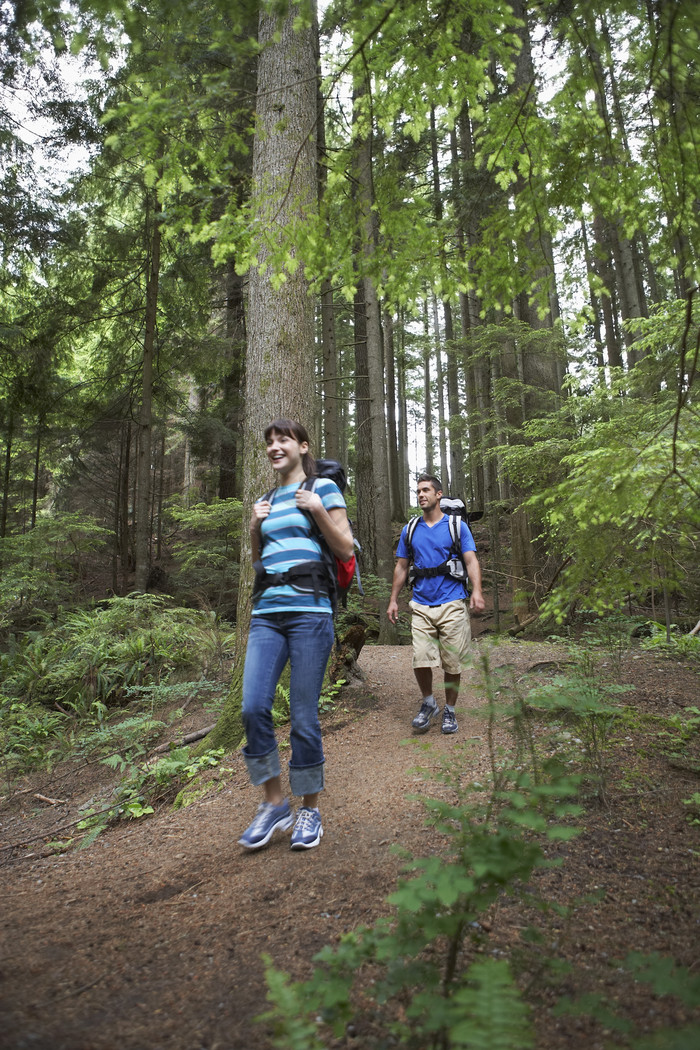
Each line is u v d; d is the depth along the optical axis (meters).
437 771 3.27
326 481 2.90
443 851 2.39
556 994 1.59
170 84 2.35
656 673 4.75
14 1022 1.52
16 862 3.36
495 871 1.39
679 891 2.08
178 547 11.65
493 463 13.13
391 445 20.03
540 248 2.96
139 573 11.02
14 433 12.06
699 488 2.21
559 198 2.77
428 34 2.38
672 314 4.86
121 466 14.28
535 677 4.11
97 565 14.08
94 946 2.04
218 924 2.13
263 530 2.85
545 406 8.81
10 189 9.35
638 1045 1.09
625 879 2.19
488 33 2.40
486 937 1.84
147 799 3.90
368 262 3.09
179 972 1.83
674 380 4.76
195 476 16.25
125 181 10.59
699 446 2.29
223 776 3.81
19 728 5.74
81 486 13.40
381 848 2.54
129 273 11.62
